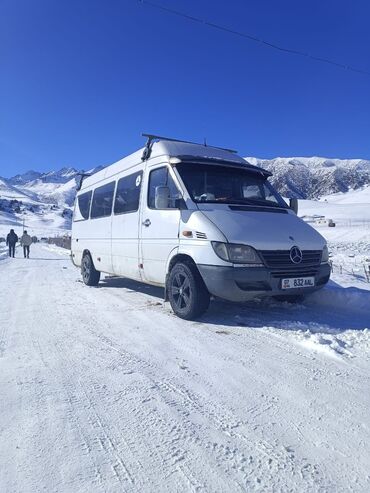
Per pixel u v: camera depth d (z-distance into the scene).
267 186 6.73
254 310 6.04
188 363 3.89
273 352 4.16
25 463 2.34
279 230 5.43
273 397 3.13
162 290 8.48
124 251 7.34
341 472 2.22
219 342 4.52
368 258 17.66
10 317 6.26
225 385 3.37
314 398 3.11
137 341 4.66
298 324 5.11
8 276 12.62
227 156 6.98
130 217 7.14
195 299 5.37
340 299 6.13
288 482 2.14
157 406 3.01
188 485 2.13
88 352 4.30
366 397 3.12
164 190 5.82
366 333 4.64
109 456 2.40
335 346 4.19
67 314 6.30
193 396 3.17
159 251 6.12
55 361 4.04
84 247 9.60
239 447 2.46
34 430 2.69
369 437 2.57
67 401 3.12
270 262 5.10
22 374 3.70
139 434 2.63
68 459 2.37
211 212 5.45
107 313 6.27
